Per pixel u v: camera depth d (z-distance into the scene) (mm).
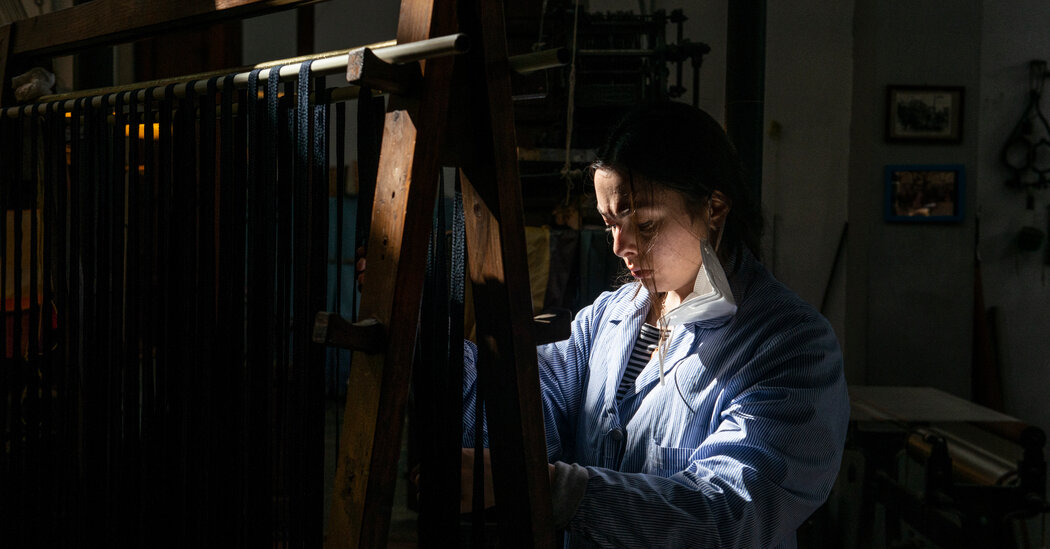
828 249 5480
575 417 1319
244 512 1061
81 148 1395
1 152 1377
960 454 2521
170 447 1148
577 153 3215
